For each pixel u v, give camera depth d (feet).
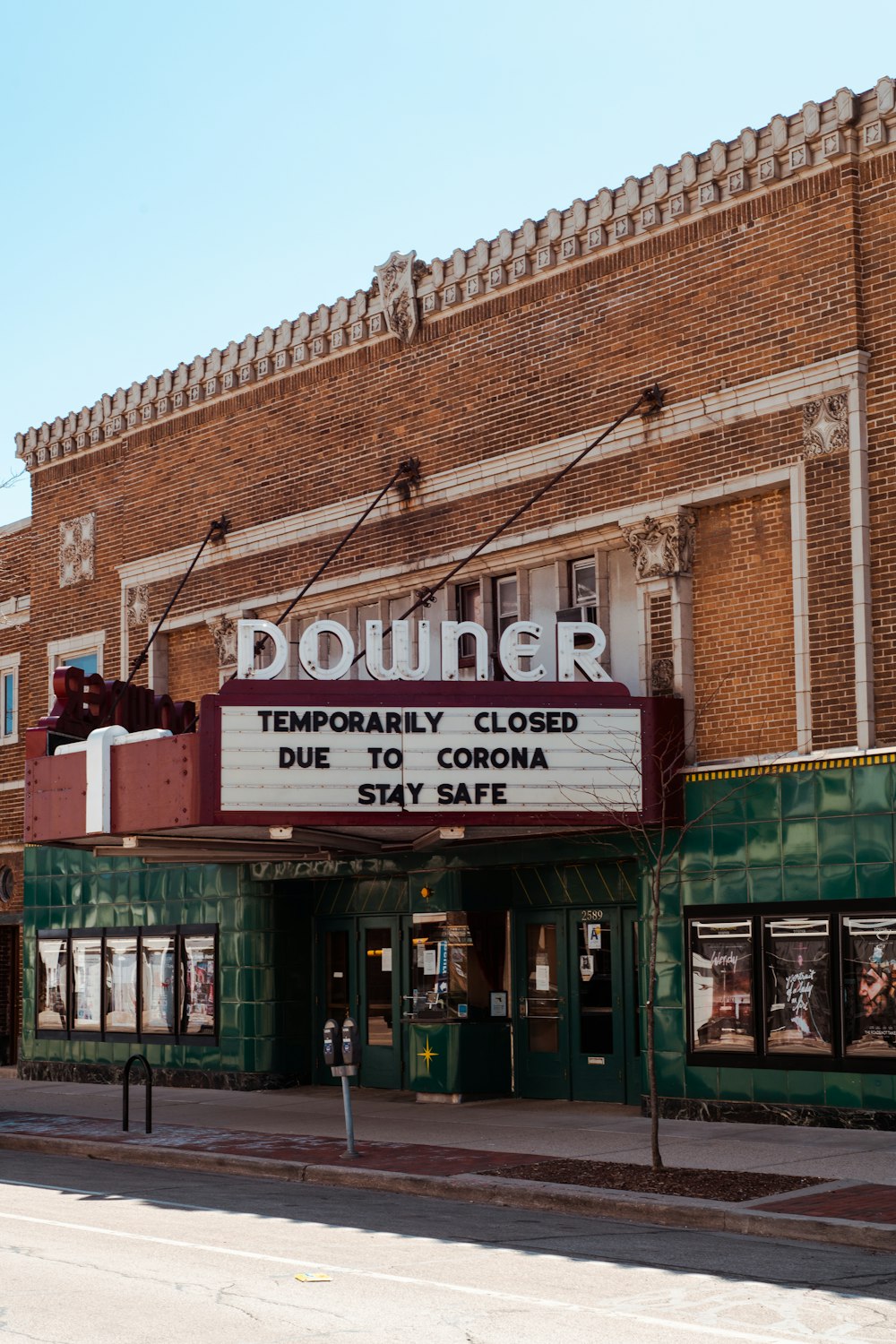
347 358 83.25
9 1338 29.43
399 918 82.28
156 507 95.25
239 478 89.45
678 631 67.05
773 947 62.69
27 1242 40.34
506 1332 30.01
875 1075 59.00
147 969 92.32
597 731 65.26
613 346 70.49
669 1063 65.98
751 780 63.82
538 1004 75.36
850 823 60.49
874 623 60.70
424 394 79.05
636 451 69.15
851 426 61.21
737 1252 39.55
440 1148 58.29
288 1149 59.11
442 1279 35.40
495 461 74.74
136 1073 92.38
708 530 67.41
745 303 65.46
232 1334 29.76
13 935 107.14
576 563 73.51
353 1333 29.89
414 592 79.41
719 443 66.08
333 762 63.26
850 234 61.93
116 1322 30.76
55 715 74.02
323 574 83.35
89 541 100.53
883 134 61.31
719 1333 30.19
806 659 62.34
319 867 82.89
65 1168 58.29
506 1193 48.47
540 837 70.33
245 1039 85.56
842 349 61.82
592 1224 44.50
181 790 63.82
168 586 93.91
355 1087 84.48
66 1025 97.35
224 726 62.85
